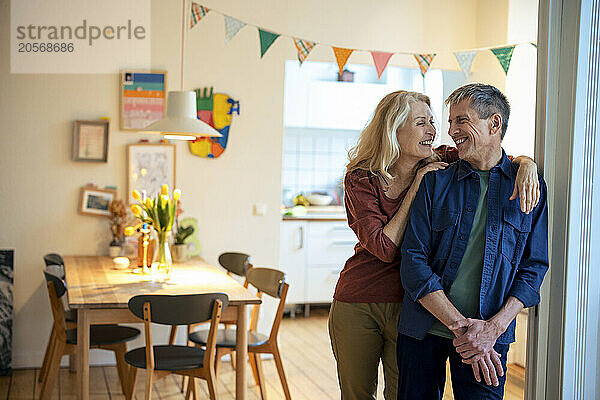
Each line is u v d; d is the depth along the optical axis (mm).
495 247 2178
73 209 4570
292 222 6230
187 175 4746
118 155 4617
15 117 4457
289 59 4906
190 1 4684
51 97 4500
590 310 2400
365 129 2502
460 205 2244
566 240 2357
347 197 2500
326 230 6344
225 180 4824
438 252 2260
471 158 2242
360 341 2502
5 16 4418
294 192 7086
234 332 3910
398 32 5098
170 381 4324
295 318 6305
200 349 3451
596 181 2379
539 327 2408
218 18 4742
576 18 2330
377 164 2426
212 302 3131
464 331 2143
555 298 2396
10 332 4402
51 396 3857
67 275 3848
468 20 5191
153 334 4699
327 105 6652
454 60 5180
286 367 4699
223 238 4848
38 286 4535
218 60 4754
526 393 2480
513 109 4098
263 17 4832
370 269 2453
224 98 4773
